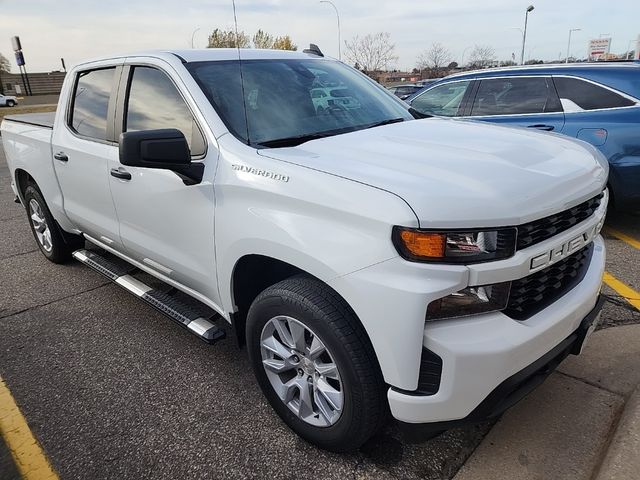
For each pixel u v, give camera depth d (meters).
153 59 3.17
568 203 2.11
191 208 2.75
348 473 2.34
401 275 1.88
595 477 2.16
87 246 5.37
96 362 3.35
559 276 2.23
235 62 3.17
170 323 3.83
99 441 2.63
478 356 1.87
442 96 6.62
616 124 5.05
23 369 3.31
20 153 4.73
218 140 2.65
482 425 2.57
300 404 2.45
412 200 1.89
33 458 2.53
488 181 2.03
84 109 3.82
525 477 2.24
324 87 3.31
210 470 2.40
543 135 2.88
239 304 2.76
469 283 1.88
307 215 2.16
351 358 2.08
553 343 2.10
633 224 5.62
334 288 2.07
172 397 2.95
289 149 2.53
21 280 4.78
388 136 2.75
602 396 2.71
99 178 3.54
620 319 3.50
